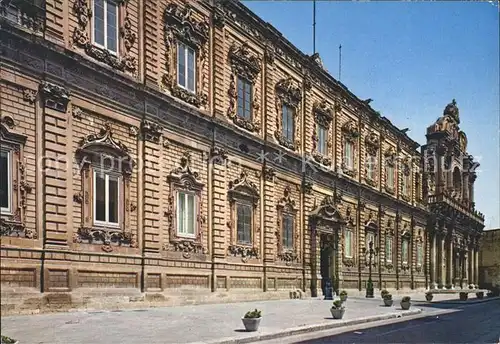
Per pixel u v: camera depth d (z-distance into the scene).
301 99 38.72
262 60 34.53
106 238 22.16
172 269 25.53
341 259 42.94
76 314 19.45
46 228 19.70
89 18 22.31
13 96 19.11
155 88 25.25
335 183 43.22
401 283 56.22
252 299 31.12
